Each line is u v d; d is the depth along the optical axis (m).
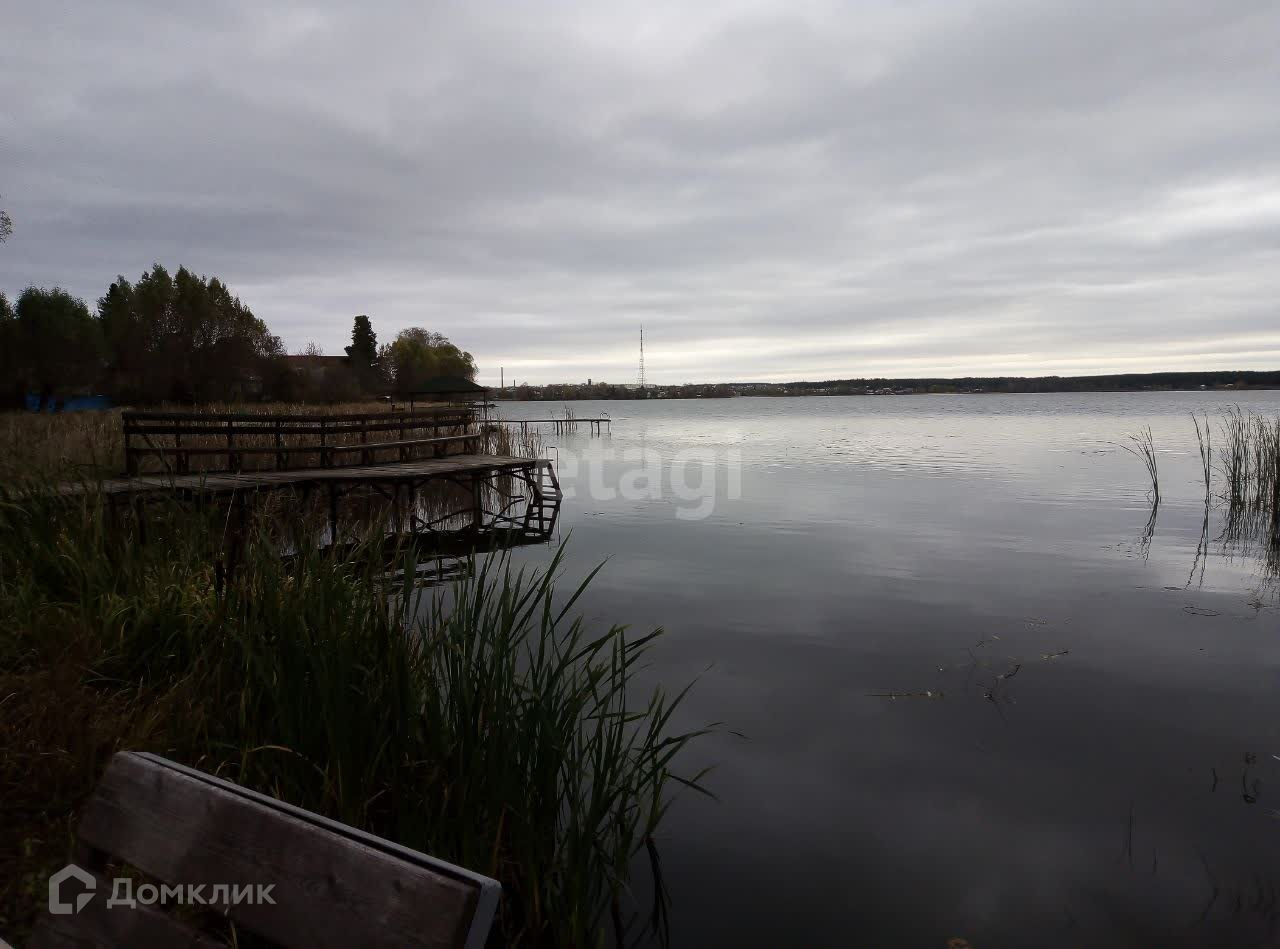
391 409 28.72
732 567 9.88
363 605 4.07
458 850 3.19
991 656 6.38
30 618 4.42
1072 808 3.98
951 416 76.19
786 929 3.04
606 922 3.10
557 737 3.35
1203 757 4.55
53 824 2.86
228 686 4.05
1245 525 13.01
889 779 4.28
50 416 20.25
